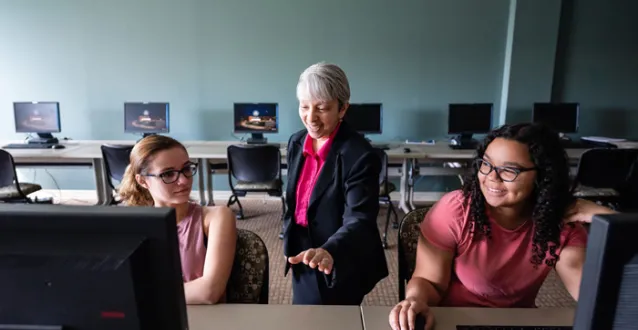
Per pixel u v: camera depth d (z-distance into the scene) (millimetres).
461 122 4121
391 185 3641
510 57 4117
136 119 4195
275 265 2953
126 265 532
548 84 4156
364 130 4168
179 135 4480
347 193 1181
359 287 1230
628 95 4340
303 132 1330
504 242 1089
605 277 543
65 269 541
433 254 1152
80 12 4160
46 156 3678
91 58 4266
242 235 1303
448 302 1169
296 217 1298
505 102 4227
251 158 3525
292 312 1036
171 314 604
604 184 3377
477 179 1083
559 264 1073
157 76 4328
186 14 4188
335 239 1069
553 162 975
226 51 4277
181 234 1198
